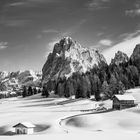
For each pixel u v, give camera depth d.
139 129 79.81
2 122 101.81
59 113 120.44
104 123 88.38
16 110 153.62
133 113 102.75
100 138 48.56
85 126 87.19
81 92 185.88
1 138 51.09
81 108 139.75
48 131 79.81
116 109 120.69
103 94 169.38
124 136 50.62
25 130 81.81
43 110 142.25
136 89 179.25
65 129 81.81
